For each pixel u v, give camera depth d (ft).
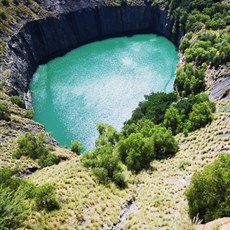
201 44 417.28
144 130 264.72
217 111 291.17
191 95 346.13
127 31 578.25
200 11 513.04
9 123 307.17
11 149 271.28
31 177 224.53
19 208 113.80
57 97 419.13
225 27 452.35
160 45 533.14
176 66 464.24
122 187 203.00
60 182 193.16
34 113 393.09
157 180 208.95
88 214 170.50
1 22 460.14
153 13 570.46
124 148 241.76
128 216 174.29
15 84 403.34
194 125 270.87
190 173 208.95
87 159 221.05
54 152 276.62
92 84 438.81
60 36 524.11
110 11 562.66
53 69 481.46
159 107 325.42
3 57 417.08
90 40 556.10
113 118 378.12
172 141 246.47
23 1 511.81
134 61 487.20
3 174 187.42
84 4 549.13
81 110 393.50
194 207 139.74
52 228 153.69
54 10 525.75
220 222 91.86
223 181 135.64
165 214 169.78
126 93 416.87
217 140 236.02
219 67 366.43
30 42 487.61
